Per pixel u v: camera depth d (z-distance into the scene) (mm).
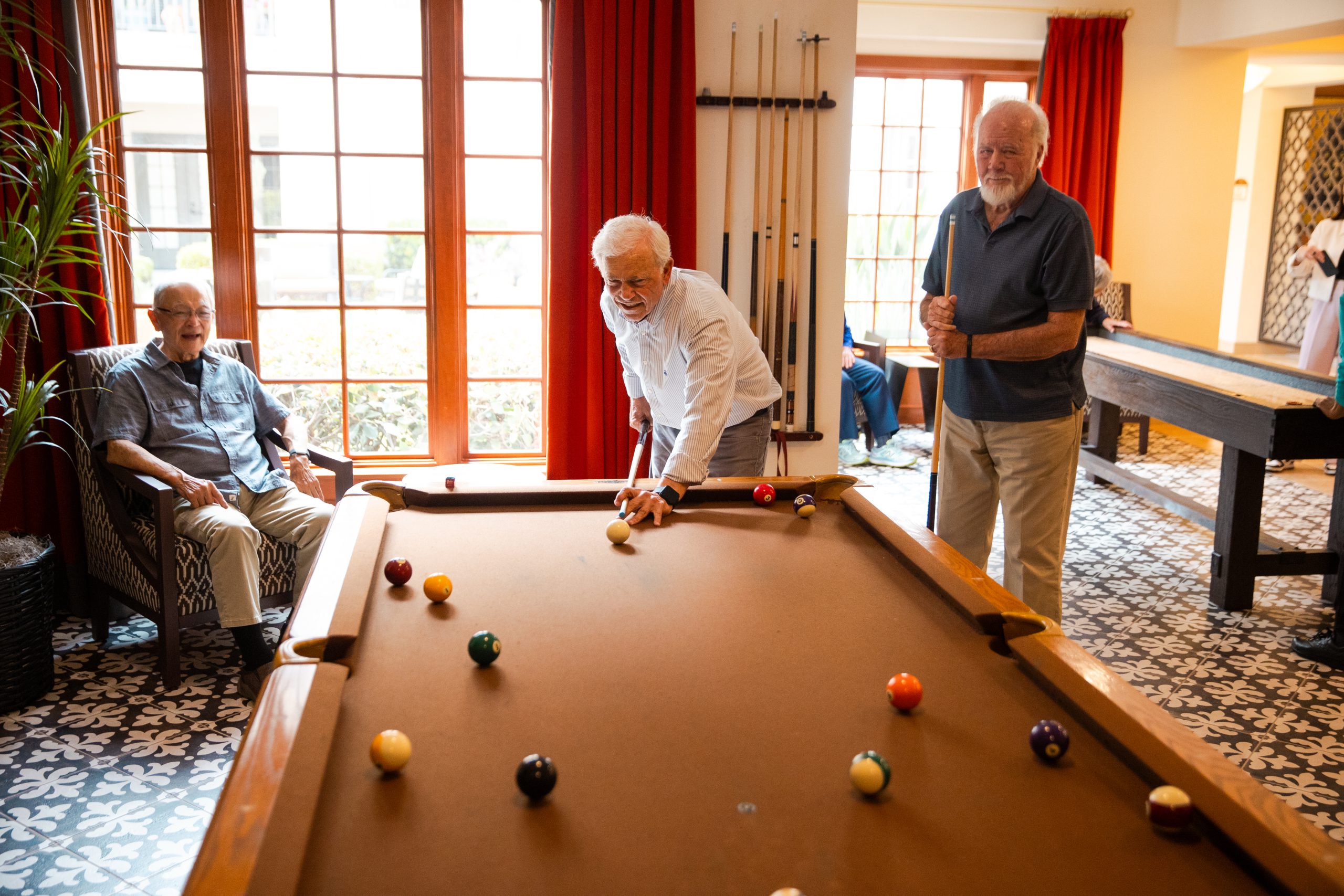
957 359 2789
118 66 3521
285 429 3354
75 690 2889
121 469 2939
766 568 1921
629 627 1634
